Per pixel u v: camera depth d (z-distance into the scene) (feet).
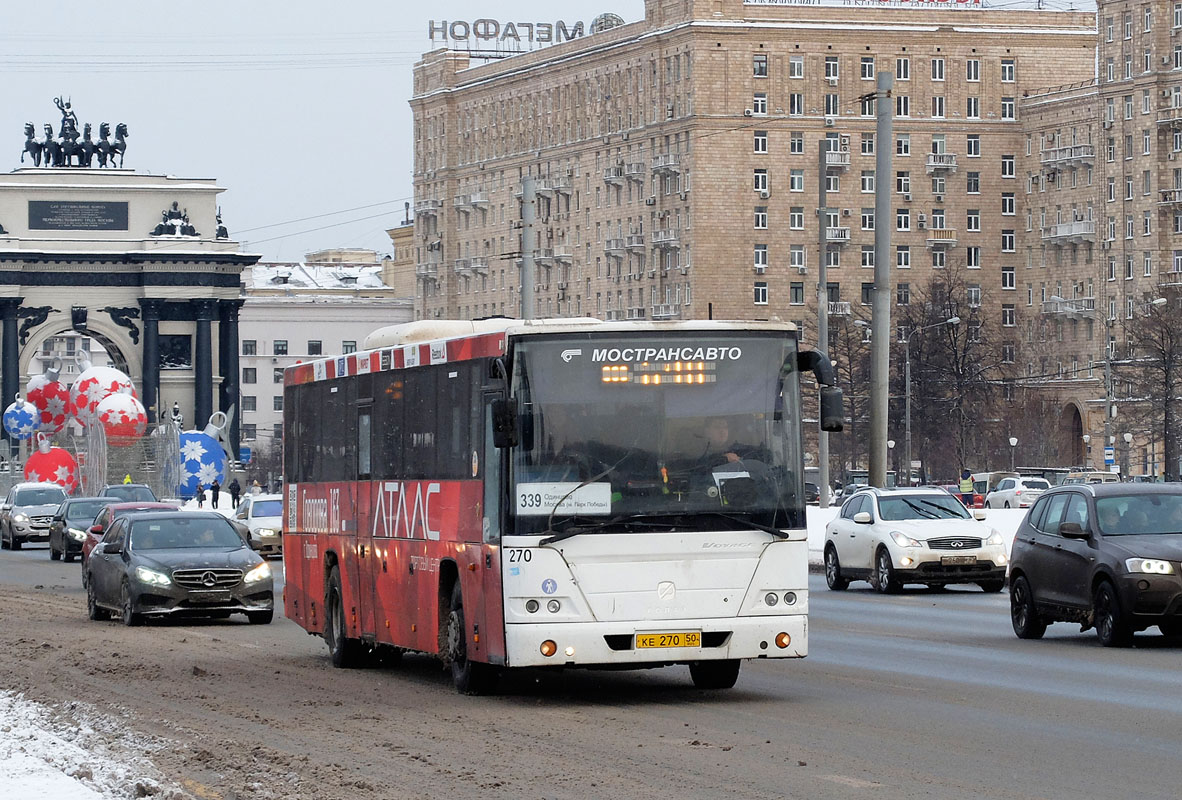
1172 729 129.70
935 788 106.01
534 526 144.05
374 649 186.60
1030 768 112.88
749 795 104.22
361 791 107.34
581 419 145.38
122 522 256.73
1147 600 188.03
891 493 302.86
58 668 186.19
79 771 112.27
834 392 147.64
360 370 181.78
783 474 147.74
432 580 161.27
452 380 157.07
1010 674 166.61
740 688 157.58
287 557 208.44
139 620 244.22
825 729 130.82
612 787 107.55
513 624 144.05
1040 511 207.00
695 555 145.38
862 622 229.66
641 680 166.20
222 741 128.77
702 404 147.02
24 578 378.12
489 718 139.95
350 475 184.34
